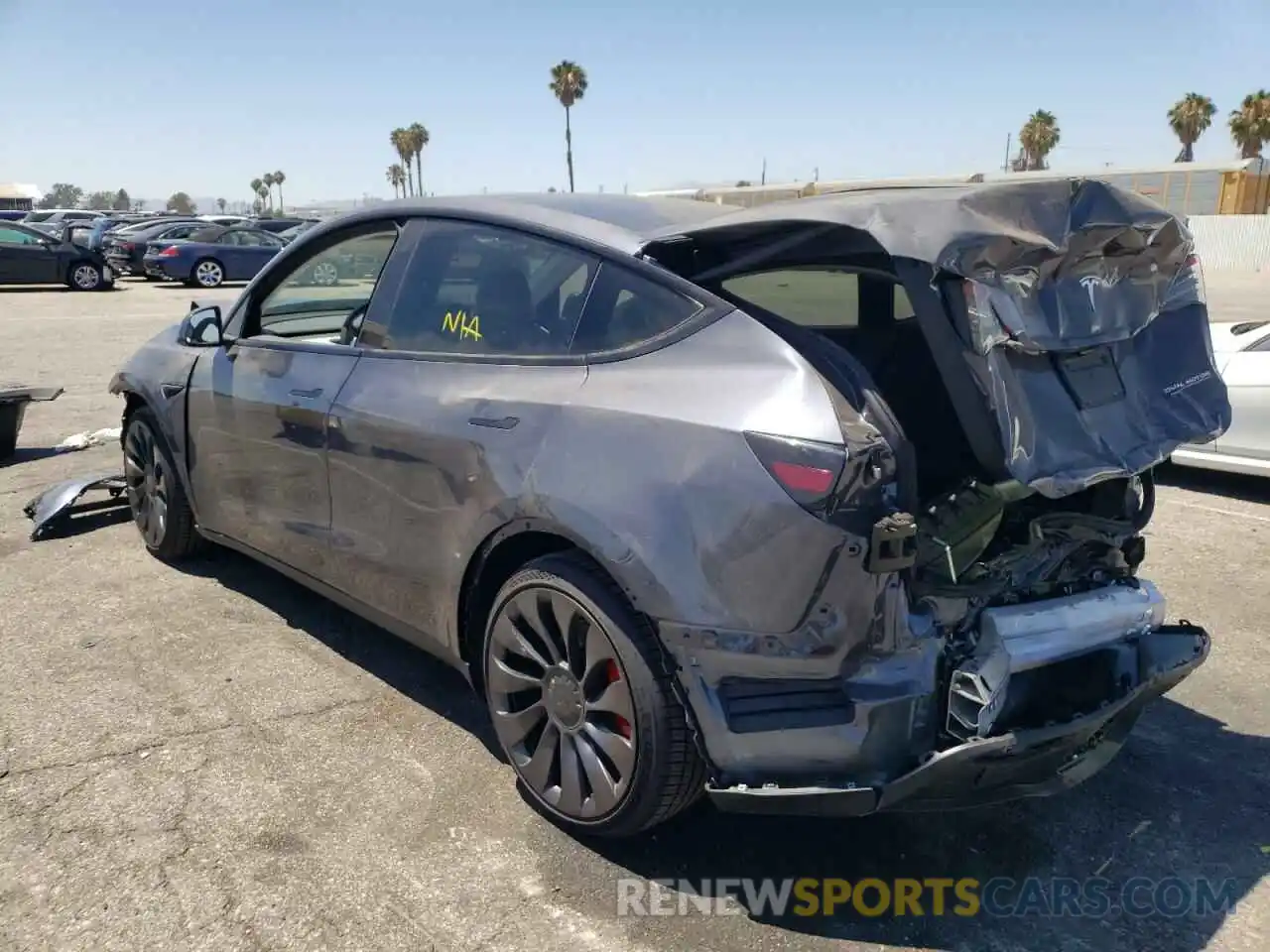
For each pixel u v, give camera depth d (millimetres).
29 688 3744
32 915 2559
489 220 3283
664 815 2734
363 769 3264
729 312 2688
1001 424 2416
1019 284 2520
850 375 2502
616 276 2904
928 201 2502
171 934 2506
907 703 2457
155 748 3355
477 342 3191
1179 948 2562
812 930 2592
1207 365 3074
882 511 2373
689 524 2506
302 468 3756
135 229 29047
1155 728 3678
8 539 5422
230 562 5102
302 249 4012
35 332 15055
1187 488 6883
